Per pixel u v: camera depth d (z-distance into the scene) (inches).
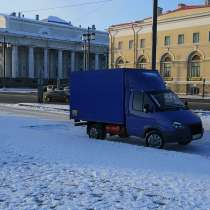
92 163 400.5
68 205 267.4
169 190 305.1
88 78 657.6
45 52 4569.4
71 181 328.8
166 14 2918.3
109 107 622.8
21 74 4527.6
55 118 984.9
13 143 520.1
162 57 2950.3
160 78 621.6
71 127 796.6
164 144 567.8
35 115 1059.9
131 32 3144.7
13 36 4232.3
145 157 441.1
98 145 531.2
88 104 657.0
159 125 556.1
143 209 259.8
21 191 299.3
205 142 616.4
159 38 2957.7
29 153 450.3
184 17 2783.0
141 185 318.7
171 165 398.3
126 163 402.9
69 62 4877.0
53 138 587.8
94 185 317.4
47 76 4606.3
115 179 336.8
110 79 621.6
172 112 564.7
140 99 583.5
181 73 2844.5
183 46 2815.0
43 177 341.1
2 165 385.7
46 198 282.5
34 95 2423.7
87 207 263.6
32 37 4375.0
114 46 3292.3
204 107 1448.1
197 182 330.6
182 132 545.6
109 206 265.7
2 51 4434.1
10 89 3809.1
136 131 587.5
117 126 615.2
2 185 315.0
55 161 407.5
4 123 799.7
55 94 1782.7
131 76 601.0
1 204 268.7
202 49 2701.8
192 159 438.0
